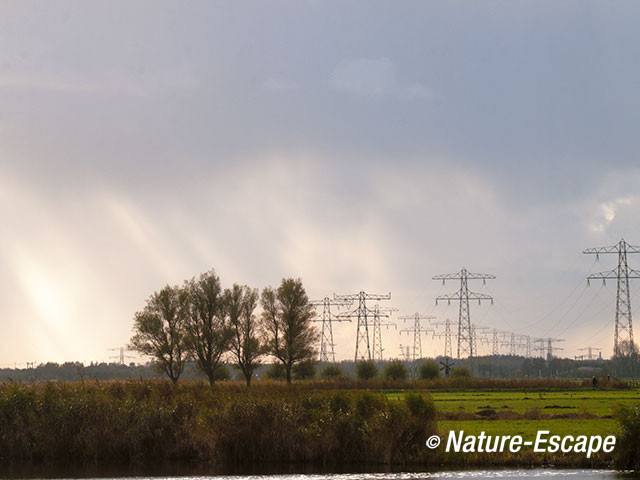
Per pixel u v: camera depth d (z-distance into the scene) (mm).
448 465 67938
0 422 75875
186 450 74188
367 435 69688
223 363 179750
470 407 119375
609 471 64000
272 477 63469
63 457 74688
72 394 80312
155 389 89688
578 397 149125
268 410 71875
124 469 69375
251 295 181000
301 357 185750
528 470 64812
